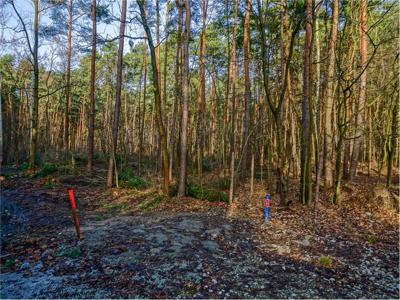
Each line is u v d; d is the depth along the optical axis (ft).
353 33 33.06
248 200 33.37
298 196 34.58
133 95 100.53
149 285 12.61
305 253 17.49
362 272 14.98
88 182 39.17
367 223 23.91
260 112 40.47
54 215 23.93
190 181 42.63
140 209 27.78
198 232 20.20
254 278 13.84
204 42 44.21
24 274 13.28
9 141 67.46
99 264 14.35
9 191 31.89
